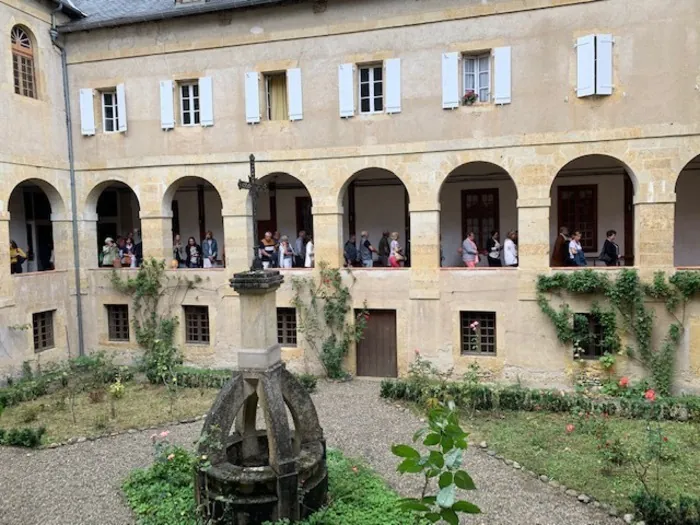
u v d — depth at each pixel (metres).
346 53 15.88
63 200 17.86
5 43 15.76
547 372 14.88
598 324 14.67
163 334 17.69
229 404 8.02
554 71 14.43
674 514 7.70
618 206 17.64
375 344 16.44
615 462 10.01
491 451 10.73
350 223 19.98
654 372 13.90
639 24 13.80
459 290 15.45
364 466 9.91
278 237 18.73
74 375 16.89
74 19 18.23
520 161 14.80
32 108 16.69
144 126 17.62
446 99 15.16
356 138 15.98
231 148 16.97
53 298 17.50
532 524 8.12
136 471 9.87
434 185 15.47
